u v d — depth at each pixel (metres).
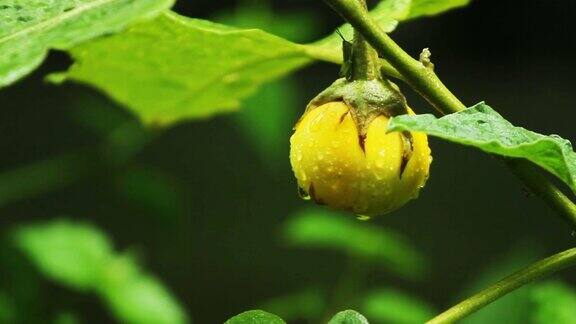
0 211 2.31
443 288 2.41
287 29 1.08
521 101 2.61
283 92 1.10
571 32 2.53
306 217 1.17
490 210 2.51
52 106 2.42
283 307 1.46
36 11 0.63
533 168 0.67
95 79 0.82
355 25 0.67
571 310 0.99
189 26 0.74
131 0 0.63
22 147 2.44
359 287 1.34
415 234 2.47
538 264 0.68
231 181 2.51
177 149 2.50
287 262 2.47
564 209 0.67
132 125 1.22
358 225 1.16
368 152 0.69
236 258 2.47
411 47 2.54
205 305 2.44
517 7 2.50
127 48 0.77
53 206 2.31
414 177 0.70
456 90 2.62
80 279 1.14
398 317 1.13
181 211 1.28
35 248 1.13
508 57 2.59
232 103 0.86
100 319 2.07
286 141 1.71
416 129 0.61
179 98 0.85
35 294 1.22
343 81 0.70
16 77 0.61
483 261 2.45
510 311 1.01
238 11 1.07
